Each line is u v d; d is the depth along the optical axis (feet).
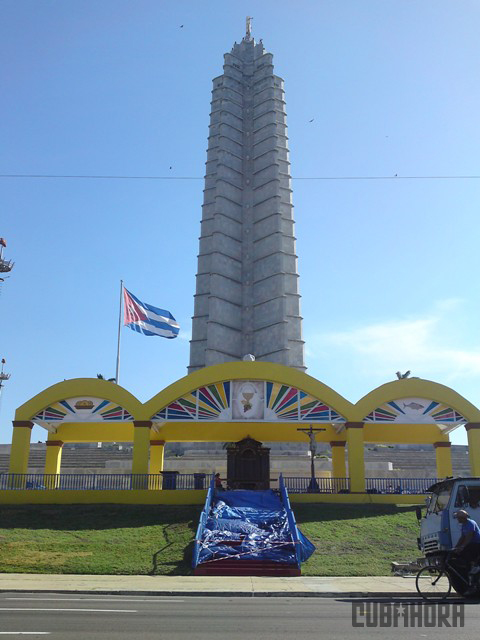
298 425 137.69
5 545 81.20
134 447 116.16
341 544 83.87
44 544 81.82
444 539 51.78
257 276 282.77
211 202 301.22
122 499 109.50
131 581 62.44
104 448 236.84
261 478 120.37
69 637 30.01
